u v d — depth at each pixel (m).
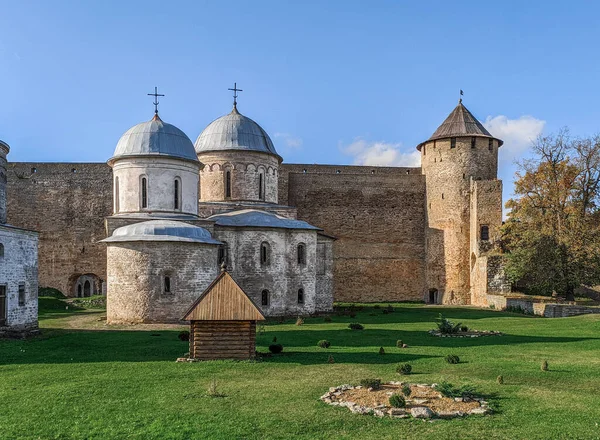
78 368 17.91
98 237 59.06
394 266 62.00
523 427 11.88
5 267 26.62
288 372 17.25
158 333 27.55
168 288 32.66
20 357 20.44
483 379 16.38
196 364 18.41
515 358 20.16
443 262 58.00
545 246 44.00
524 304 41.72
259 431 11.66
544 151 48.41
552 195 47.22
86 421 12.32
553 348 22.72
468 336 26.64
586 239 43.12
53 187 59.19
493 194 54.16
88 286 60.34
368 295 61.31
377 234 62.09
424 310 46.47
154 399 14.00
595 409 13.19
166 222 34.50
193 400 13.91
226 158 45.25
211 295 19.45
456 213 57.00
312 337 26.62
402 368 17.03
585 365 18.52
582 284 47.91
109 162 39.31
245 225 38.50
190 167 39.12
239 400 13.91
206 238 34.31
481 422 12.20
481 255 53.22
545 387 15.41
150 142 37.84
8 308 26.80
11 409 13.20
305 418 12.46
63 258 58.59
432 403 13.50
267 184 46.50
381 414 12.67
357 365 18.45
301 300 40.22
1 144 29.55
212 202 44.56
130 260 32.59
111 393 14.59
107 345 23.31
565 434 11.45
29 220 58.56
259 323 34.34
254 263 38.53
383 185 62.69
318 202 61.56
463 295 56.25
